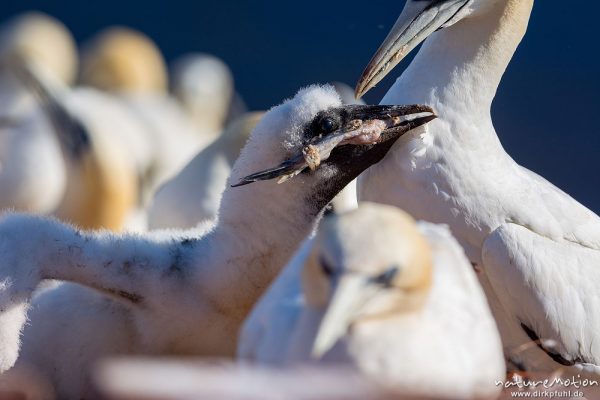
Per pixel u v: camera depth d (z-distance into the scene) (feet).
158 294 44.68
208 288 44.70
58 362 45.44
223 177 63.77
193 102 127.85
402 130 44.24
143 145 105.70
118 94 120.57
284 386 30.48
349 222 32.14
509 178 47.26
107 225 78.23
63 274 44.86
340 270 31.55
